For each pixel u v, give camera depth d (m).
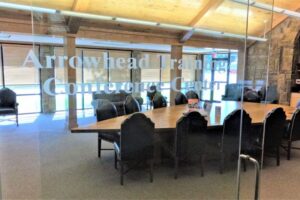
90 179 3.09
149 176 3.18
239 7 5.52
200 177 3.11
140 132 3.05
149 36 6.11
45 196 2.67
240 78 6.18
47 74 6.05
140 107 4.84
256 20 5.94
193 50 6.52
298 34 6.61
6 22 4.52
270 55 6.70
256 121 3.57
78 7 4.67
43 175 3.19
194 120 3.26
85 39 5.52
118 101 5.21
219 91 6.12
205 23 6.00
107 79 6.28
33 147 4.28
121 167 3.15
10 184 2.93
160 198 2.69
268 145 3.56
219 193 2.71
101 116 3.81
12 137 4.91
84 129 3.21
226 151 3.30
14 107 6.05
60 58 5.69
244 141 3.32
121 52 6.53
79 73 5.80
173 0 5.16
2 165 3.50
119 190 2.84
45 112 6.23
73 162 3.62
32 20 4.82
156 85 6.48
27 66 6.66
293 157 3.89
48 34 5.19
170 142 3.33
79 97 5.71
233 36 6.12
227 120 3.31
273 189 2.88
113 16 5.08
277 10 5.89
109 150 4.07
